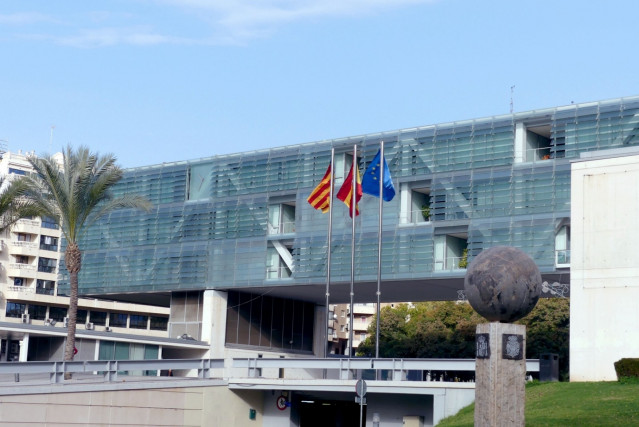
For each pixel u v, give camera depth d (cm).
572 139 6166
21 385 4119
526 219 6253
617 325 4709
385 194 6266
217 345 7650
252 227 7575
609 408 3697
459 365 4666
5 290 12069
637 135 5928
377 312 5994
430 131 6781
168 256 7950
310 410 5475
